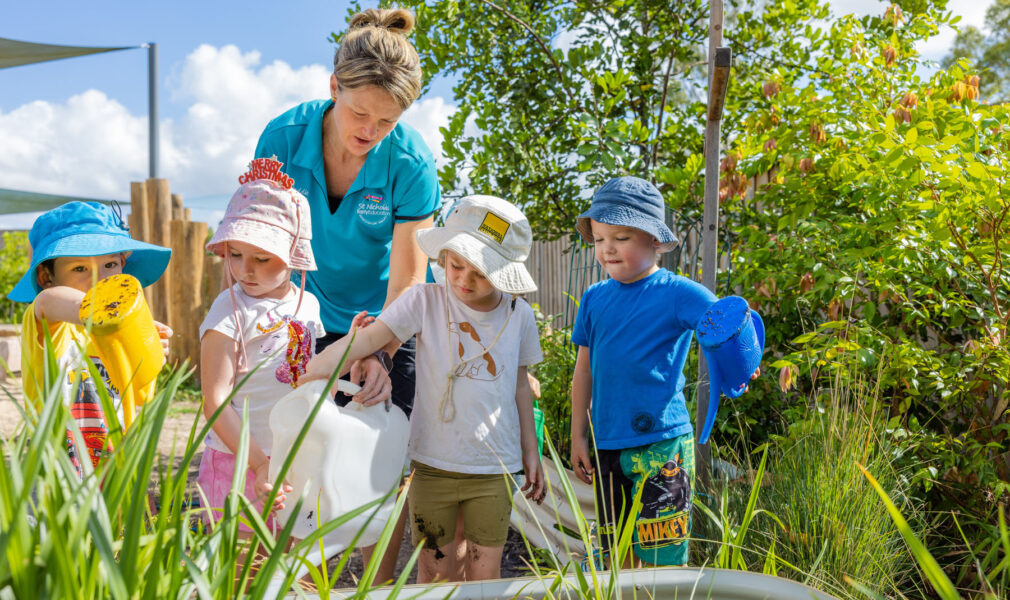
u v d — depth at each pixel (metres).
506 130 4.38
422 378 2.24
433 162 2.57
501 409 2.22
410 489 2.27
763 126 3.55
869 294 3.21
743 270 3.48
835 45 4.17
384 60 2.09
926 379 2.69
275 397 2.10
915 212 2.75
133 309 1.65
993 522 2.44
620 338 2.41
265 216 2.06
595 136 3.87
